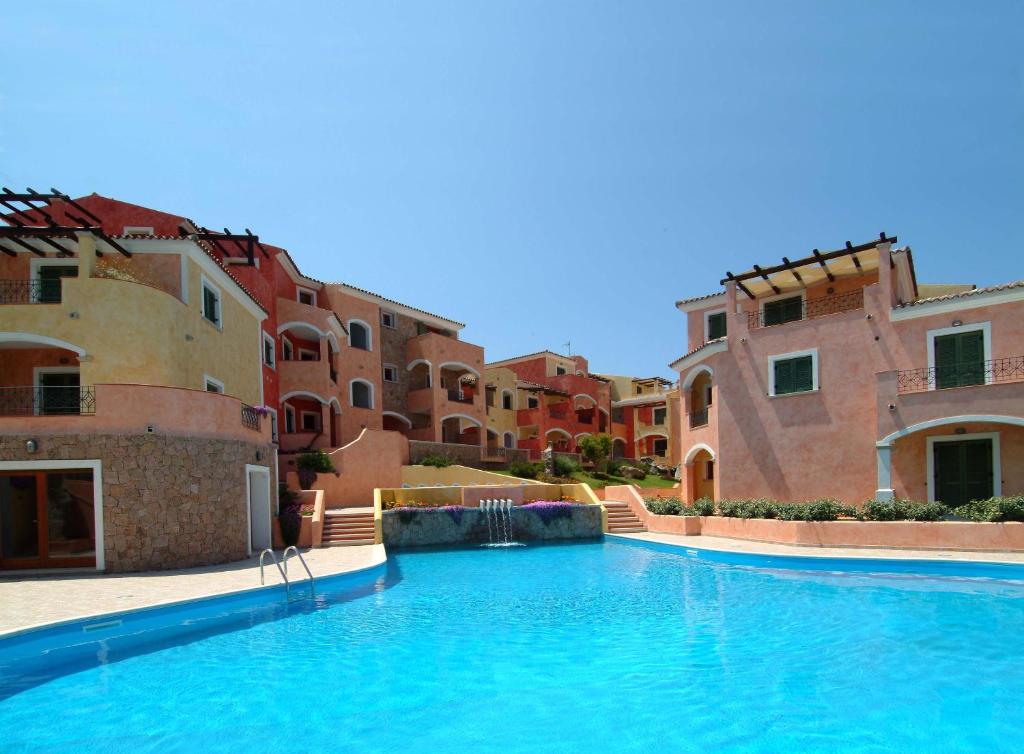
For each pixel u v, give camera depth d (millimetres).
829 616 11000
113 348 16391
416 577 15375
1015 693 7473
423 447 31516
